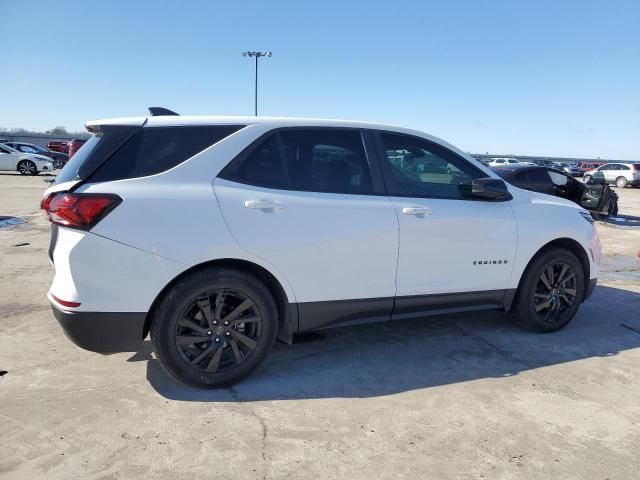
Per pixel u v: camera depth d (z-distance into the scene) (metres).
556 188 10.88
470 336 4.46
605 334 4.61
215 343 3.29
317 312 3.53
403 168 3.88
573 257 4.48
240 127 3.42
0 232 9.16
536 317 4.43
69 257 2.92
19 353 3.86
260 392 3.34
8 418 2.95
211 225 3.13
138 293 3.02
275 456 2.65
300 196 3.43
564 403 3.30
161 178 3.12
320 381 3.52
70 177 3.15
